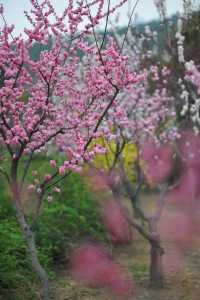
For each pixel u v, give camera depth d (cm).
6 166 834
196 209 1135
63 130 483
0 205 750
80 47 488
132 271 717
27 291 573
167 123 1042
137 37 1055
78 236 788
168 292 630
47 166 948
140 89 858
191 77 715
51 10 469
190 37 1032
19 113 486
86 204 888
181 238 914
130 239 887
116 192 668
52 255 707
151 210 1158
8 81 434
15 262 577
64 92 521
